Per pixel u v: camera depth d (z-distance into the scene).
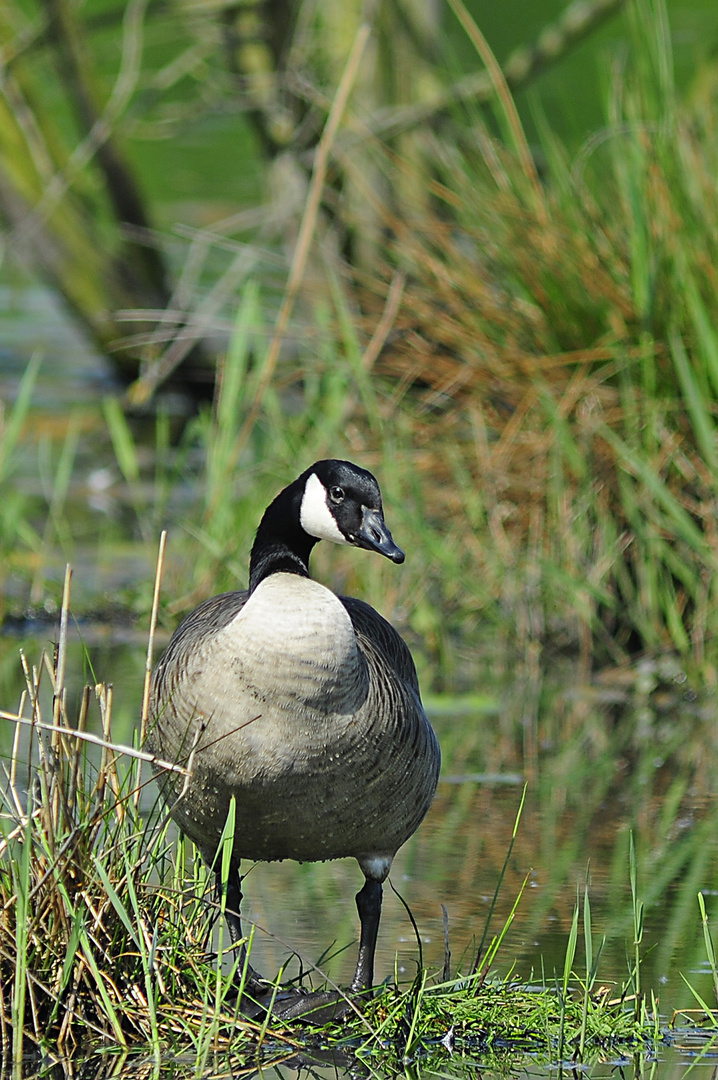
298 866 9.48
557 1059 6.91
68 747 7.68
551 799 10.55
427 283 14.16
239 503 15.38
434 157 16.45
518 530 14.08
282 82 17.28
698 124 14.20
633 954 7.92
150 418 21.28
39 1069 6.70
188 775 6.95
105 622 14.65
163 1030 7.09
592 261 13.46
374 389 14.70
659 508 13.44
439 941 8.08
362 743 7.25
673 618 13.34
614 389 13.55
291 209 17.30
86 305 21.64
